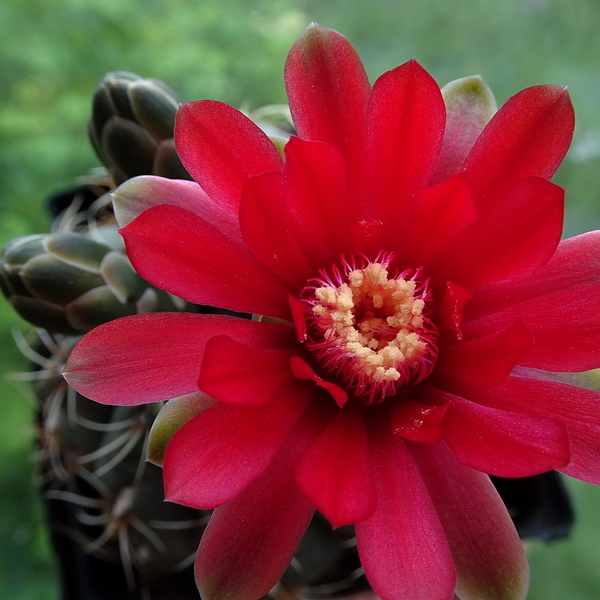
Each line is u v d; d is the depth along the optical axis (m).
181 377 0.08
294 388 0.08
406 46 0.22
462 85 0.09
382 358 0.08
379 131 0.08
